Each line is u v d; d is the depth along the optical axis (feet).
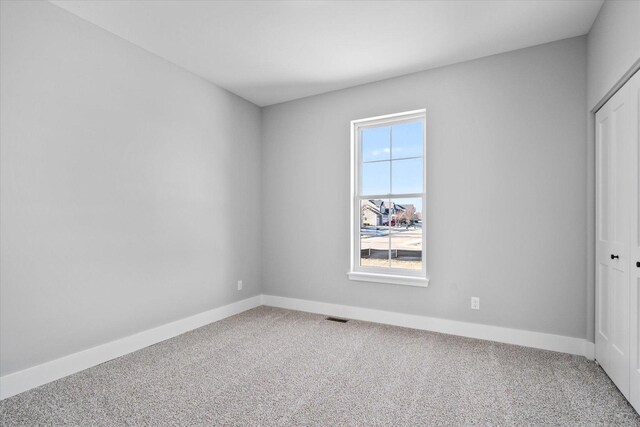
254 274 13.56
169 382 7.24
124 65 8.87
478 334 9.78
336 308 12.20
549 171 8.90
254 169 13.61
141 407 6.28
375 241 11.79
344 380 7.29
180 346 9.30
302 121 13.00
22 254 6.91
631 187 6.22
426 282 10.44
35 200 7.11
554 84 8.86
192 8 7.55
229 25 8.24
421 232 10.95
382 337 9.90
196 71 10.78
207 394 6.74
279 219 13.51
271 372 7.69
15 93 6.82
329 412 6.11
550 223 8.89
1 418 5.96
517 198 9.29
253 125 13.57
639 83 5.86
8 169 6.72
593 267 8.28
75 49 7.80
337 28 8.36
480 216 9.77
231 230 12.41
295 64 10.29
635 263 6.07
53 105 7.40
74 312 7.77
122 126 8.81
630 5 5.88
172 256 10.18
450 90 10.21
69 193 7.69
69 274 7.69
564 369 7.73
